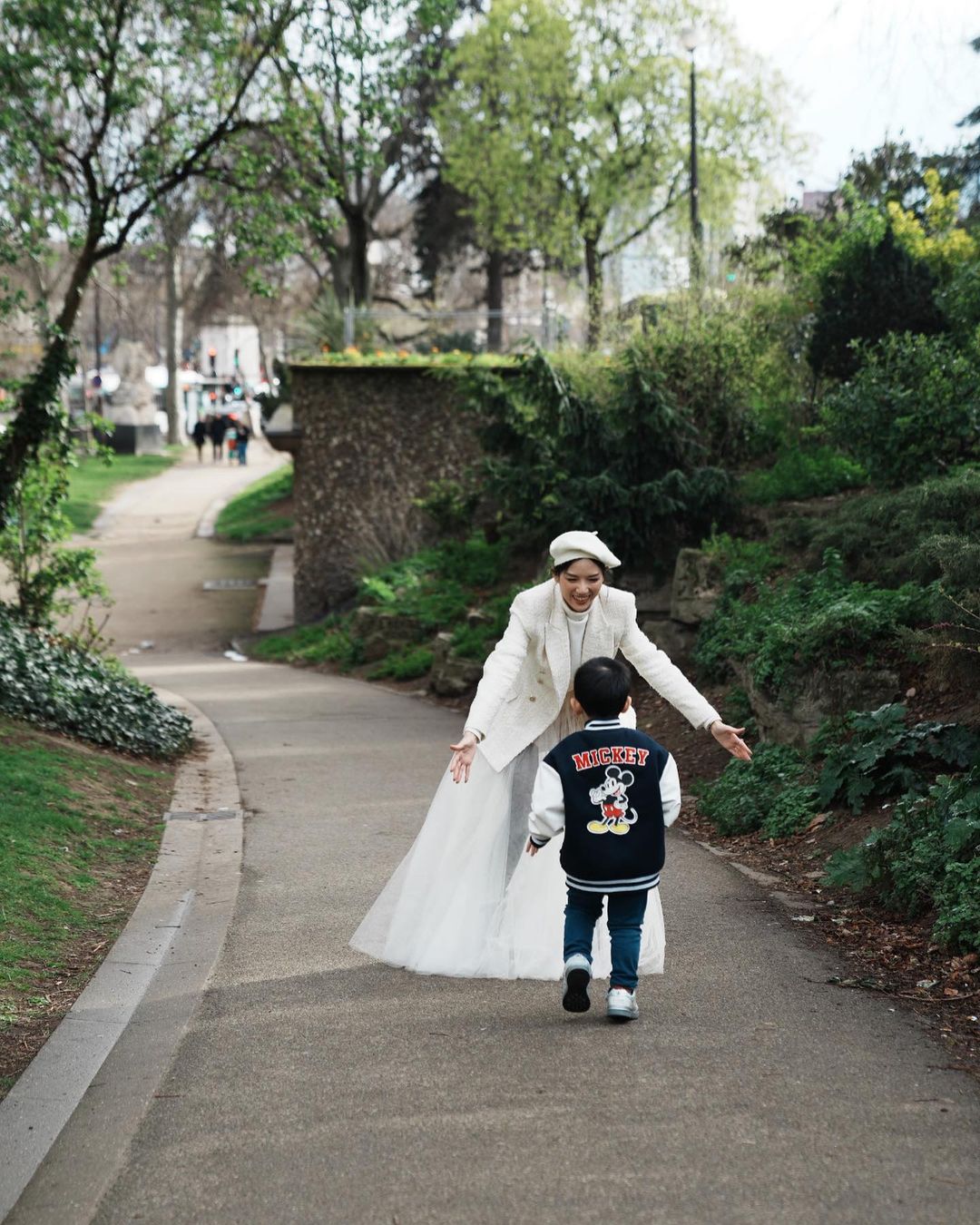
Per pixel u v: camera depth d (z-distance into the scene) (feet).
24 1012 15.57
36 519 48.06
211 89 46.96
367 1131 11.78
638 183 108.27
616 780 14.55
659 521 44.86
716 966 16.58
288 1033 14.44
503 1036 14.11
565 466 48.60
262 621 87.45
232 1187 10.82
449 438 80.94
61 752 30.76
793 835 23.34
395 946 16.51
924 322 44.55
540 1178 10.77
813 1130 11.59
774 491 44.14
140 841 24.98
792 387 49.93
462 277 183.11
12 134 43.60
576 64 106.52
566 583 15.60
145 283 226.17
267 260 49.19
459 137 113.09
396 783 31.60
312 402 81.10
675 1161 11.02
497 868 16.07
